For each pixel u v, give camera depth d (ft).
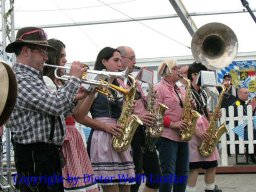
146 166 15.69
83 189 11.44
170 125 16.61
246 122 30.68
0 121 6.95
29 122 10.28
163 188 16.39
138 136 15.34
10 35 22.74
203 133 19.53
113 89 13.43
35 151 10.33
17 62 10.50
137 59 40.19
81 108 12.34
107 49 14.40
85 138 24.17
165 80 17.56
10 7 22.34
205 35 25.32
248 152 30.89
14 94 6.89
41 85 10.32
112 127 13.67
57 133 10.53
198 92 20.62
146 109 15.79
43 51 10.53
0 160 22.24
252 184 25.11
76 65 10.61
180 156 17.34
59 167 10.64
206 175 20.26
